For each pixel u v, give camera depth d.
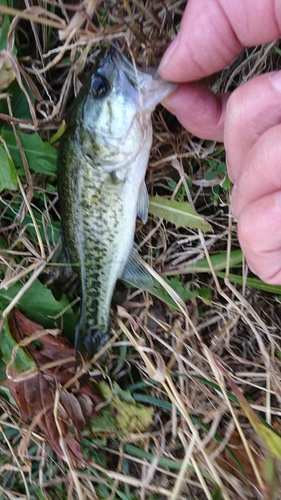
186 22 0.14
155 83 0.15
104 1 0.16
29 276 0.20
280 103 0.13
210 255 0.21
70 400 0.20
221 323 0.22
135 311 0.22
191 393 0.21
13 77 0.18
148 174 0.21
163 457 0.20
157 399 0.21
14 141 0.19
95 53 0.18
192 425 0.18
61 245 0.20
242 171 0.13
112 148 0.17
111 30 0.15
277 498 0.18
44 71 0.18
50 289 0.21
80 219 0.19
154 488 0.19
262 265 0.14
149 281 0.21
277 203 0.12
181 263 0.22
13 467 0.19
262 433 0.17
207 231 0.21
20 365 0.19
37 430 0.20
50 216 0.21
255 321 0.22
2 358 0.20
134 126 0.16
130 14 0.14
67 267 0.20
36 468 0.21
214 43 0.14
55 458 0.21
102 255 0.19
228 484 0.20
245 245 0.14
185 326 0.22
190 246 0.22
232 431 0.20
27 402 0.19
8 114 0.19
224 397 0.19
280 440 0.17
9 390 0.19
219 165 0.20
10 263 0.20
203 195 0.21
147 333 0.21
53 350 0.20
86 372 0.20
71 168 0.18
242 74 0.19
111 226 0.19
